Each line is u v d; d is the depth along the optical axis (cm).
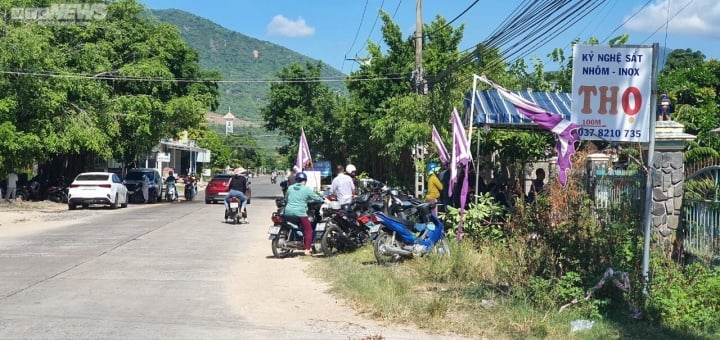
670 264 977
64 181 3525
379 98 3478
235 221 2194
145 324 802
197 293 1009
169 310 885
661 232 1134
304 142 2191
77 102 3120
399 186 3103
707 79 2289
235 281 1120
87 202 2830
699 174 1140
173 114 3525
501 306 895
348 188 1716
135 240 1658
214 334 762
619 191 1230
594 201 1290
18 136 2772
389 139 2805
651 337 780
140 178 3622
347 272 1177
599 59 959
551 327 804
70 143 2980
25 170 3147
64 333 750
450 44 3366
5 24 2772
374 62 3472
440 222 1295
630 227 1057
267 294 1016
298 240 1415
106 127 3200
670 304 843
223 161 9544
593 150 1405
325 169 5162
